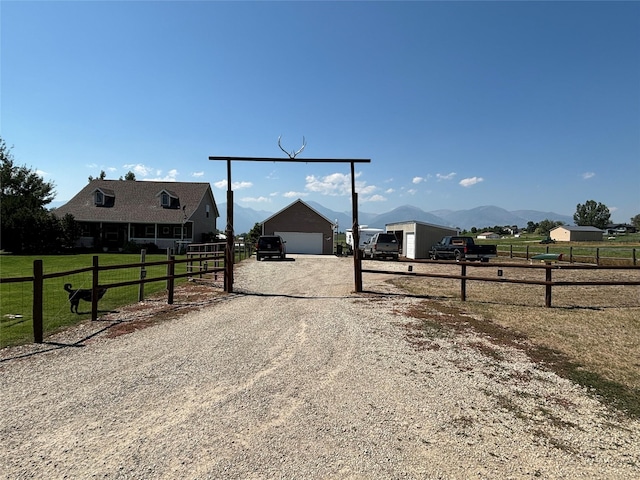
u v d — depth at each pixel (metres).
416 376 4.91
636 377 4.98
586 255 28.78
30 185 47.44
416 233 29.78
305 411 3.91
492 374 5.02
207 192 40.53
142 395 4.22
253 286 12.93
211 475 2.88
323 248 36.81
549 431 3.64
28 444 3.25
